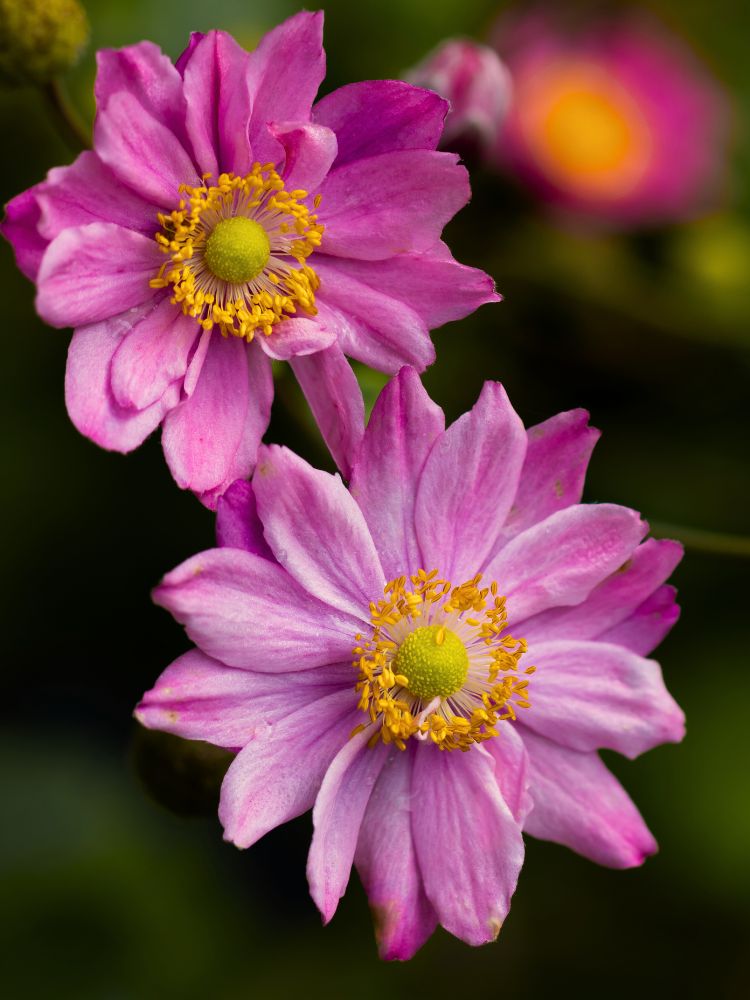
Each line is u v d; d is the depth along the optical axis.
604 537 0.41
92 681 0.50
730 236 0.52
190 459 0.40
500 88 0.45
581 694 0.41
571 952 0.50
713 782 0.49
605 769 0.41
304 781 0.40
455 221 0.50
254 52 0.40
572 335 0.50
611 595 0.41
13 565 0.49
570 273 0.50
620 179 0.51
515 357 0.50
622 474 0.50
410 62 0.50
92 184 0.40
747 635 0.49
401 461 0.40
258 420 0.41
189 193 0.40
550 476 0.41
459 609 0.41
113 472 0.49
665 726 0.41
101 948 0.49
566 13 0.52
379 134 0.41
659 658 0.49
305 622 0.40
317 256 0.41
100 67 0.40
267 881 0.50
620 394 0.50
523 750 0.41
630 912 0.50
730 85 0.52
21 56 0.43
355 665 0.40
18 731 0.50
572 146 0.51
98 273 0.40
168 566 0.49
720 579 0.50
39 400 0.49
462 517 0.41
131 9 0.48
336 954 0.50
